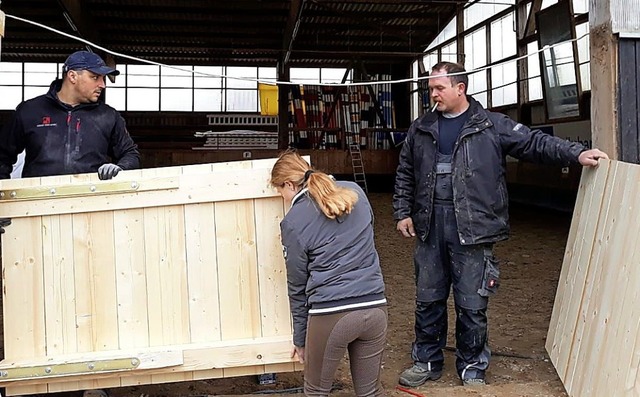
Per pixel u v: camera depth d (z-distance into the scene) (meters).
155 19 12.52
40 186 2.69
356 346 2.47
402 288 5.54
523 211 10.41
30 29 12.87
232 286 2.78
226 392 3.18
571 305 3.10
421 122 3.15
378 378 2.51
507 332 4.21
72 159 2.93
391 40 14.12
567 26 8.82
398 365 3.63
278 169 2.52
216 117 14.77
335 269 2.38
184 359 2.73
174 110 15.43
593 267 2.86
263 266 2.79
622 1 3.15
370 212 2.53
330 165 12.80
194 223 2.76
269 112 14.21
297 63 15.24
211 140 13.24
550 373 3.46
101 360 2.70
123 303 2.75
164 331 2.76
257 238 2.78
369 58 14.65
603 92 3.22
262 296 2.79
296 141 13.48
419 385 3.24
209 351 2.74
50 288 2.73
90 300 2.74
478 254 3.06
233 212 2.77
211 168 2.75
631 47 3.15
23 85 15.22
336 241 2.39
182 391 3.21
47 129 2.93
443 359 3.38
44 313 2.72
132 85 15.31
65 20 12.05
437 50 13.98
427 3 12.09
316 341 2.40
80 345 2.74
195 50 14.47
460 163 3.00
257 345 2.75
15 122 2.96
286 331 2.80
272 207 2.77
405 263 6.64
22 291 2.72
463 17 12.78
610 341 2.50
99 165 3.00
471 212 2.99
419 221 3.16
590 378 2.65
